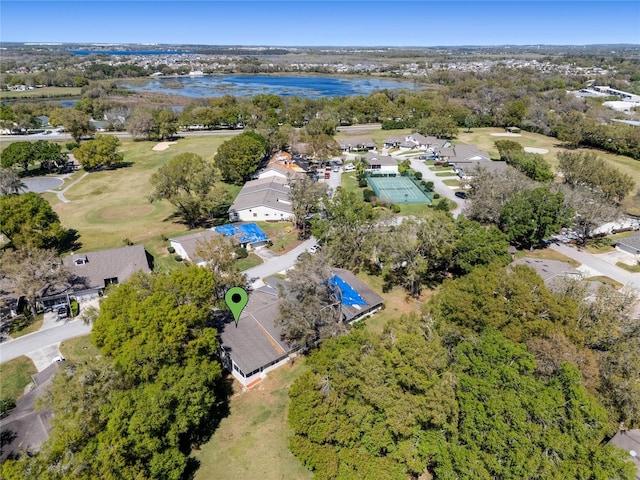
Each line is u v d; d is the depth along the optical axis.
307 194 75.94
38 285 51.34
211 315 47.62
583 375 33.22
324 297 47.41
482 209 73.06
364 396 31.30
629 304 40.69
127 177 111.19
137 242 74.62
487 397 30.20
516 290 39.19
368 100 187.00
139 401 30.86
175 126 150.12
